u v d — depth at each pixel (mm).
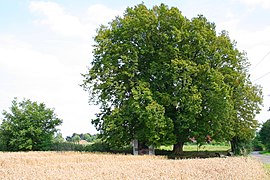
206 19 43125
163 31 40750
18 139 48344
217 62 40594
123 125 39719
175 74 37594
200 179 11727
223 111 38656
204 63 39781
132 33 40656
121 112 38688
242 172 14500
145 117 36438
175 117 39281
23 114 49469
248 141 46031
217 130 39875
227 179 12164
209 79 38844
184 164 18797
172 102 37594
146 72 40438
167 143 37656
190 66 37719
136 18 40594
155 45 40875
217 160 22406
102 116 41875
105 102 40750
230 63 43188
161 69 38469
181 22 40625
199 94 37406
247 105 44469
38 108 50750
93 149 47688
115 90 39938
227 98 39125
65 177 11906
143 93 37375
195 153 42719
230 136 41562
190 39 40312
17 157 28844
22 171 14258
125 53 40031
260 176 16422
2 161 26266
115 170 14531
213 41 41719
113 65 39844
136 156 31953
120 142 40250
